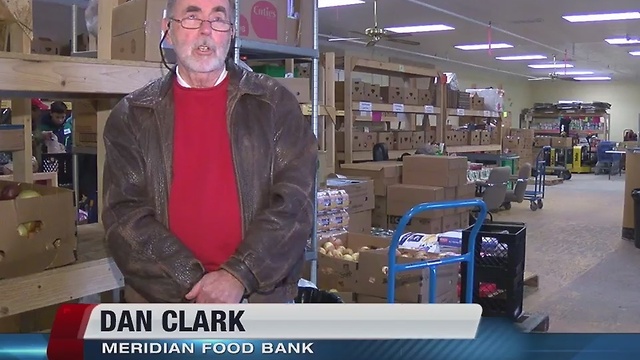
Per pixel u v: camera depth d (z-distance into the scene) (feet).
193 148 5.26
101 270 6.43
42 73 5.92
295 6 10.38
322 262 13.32
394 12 33.78
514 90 75.20
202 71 5.18
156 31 7.13
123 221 5.08
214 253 5.26
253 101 5.34
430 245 14.33
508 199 29.04
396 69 25.05
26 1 6.89
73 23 11.61
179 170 5.25
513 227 12.37
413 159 20.61
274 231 5.01
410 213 8.85
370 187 18.88
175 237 5.06
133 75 6.75
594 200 37.11
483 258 11.87
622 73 67.46
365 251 12.82
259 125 5.29
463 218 21.21
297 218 5.16
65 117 21.68
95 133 10.79
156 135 5.26
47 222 5.91
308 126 5.65
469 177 26.55
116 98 8.14
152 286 4.97
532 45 46.83
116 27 7.77
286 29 10.22
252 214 5.27
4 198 6.29
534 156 58.80
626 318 14.26
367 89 23.99
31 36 6.99
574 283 17.38
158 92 5.40
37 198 5.82
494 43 45.78
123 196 5.20
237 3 9.27
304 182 5.32
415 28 39.24
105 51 7.97
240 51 10.03
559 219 29.14
